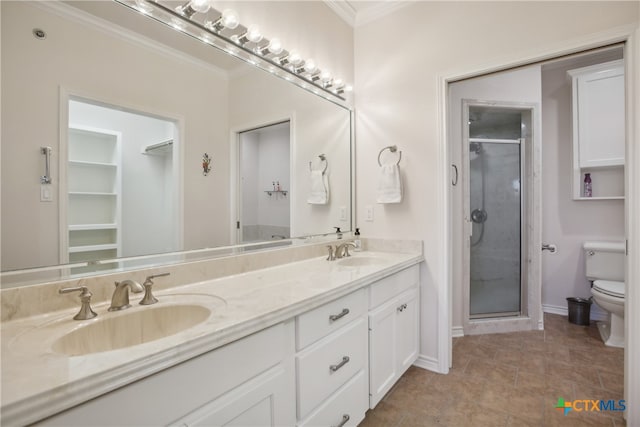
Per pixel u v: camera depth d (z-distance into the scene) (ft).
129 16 3.95
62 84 3.41
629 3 4.92
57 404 1.84
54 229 3.36
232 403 2.84
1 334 2.70
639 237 4.79
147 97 4.14
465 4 6.43
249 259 5.18
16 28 3.11
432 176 6.82
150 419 2.29
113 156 3.82
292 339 3.56
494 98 8.84
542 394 5.90
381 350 5.35
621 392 5.92
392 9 7.42
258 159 5.65
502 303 9.61
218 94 4.99
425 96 6.91
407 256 6.62
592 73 9.16
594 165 9.16
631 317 4.88
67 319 3.05
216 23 4.75
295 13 6.39
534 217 9.01
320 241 6.97
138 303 3.54
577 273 9.93
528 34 5.75
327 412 4.07
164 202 4.33
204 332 2.63
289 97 6.24
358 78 7.97
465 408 5.53
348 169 7.78
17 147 3.12
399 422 5.19
